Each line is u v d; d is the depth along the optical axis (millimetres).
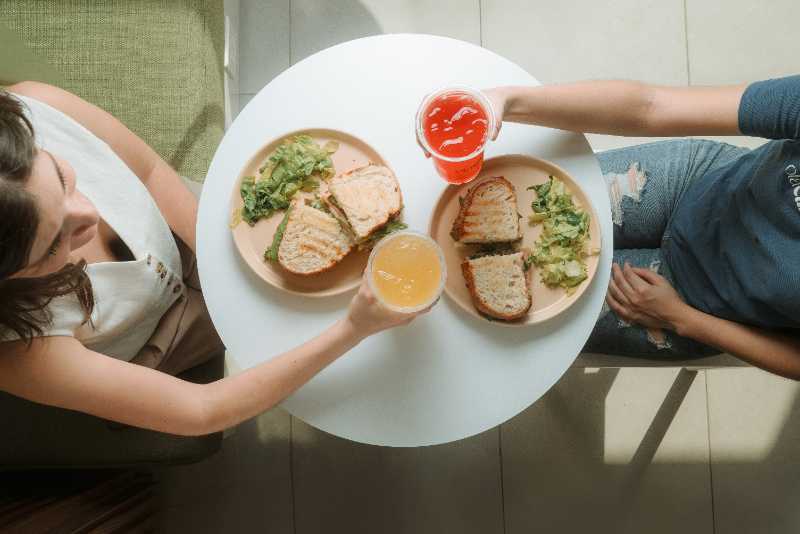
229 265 1058
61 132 962
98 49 1365
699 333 1145
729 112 1001
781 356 1099
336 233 1015
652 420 1750
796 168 939
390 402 1040
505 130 1077
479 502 1739
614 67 1824
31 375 857
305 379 989
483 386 1037
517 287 1005
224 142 1074
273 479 1750
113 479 1473
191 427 961
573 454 1747
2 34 1123
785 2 1810
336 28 1854
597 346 1278
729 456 1738
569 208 1021
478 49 1077
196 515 1737
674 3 1826
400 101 1071
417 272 951
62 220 755
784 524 1707
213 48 1416
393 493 1743
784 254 957
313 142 1044
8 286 767
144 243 1011
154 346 1099
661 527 1724
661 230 1308
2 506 1219
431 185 1058
